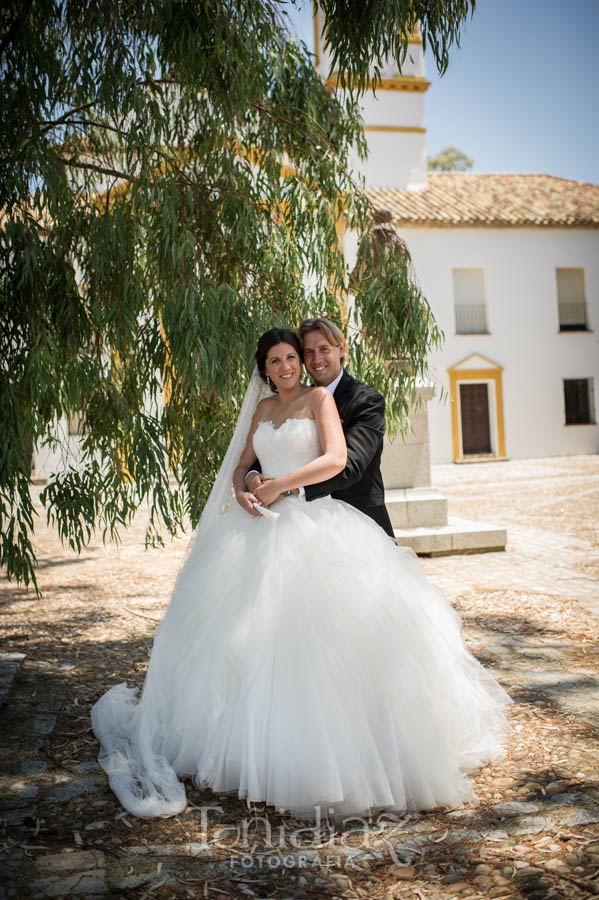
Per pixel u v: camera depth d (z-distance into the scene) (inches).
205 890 85.5
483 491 565.9
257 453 128.3
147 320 156.7
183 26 144.7
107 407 160.7
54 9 143.2
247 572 116.0
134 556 345.1
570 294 908.0
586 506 460.1
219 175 172.7
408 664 108.7
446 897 83.4
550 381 882.8
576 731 130.6
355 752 101.4
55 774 117.9
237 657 110.0
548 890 83.5
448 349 849.5
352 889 85.7
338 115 188.5
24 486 142.2
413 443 343.6
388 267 176.9
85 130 177.0
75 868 90.2
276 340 124.6
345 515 120.2
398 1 128.5
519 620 212.1
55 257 149.9
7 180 144.0
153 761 114.5
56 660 182.1
